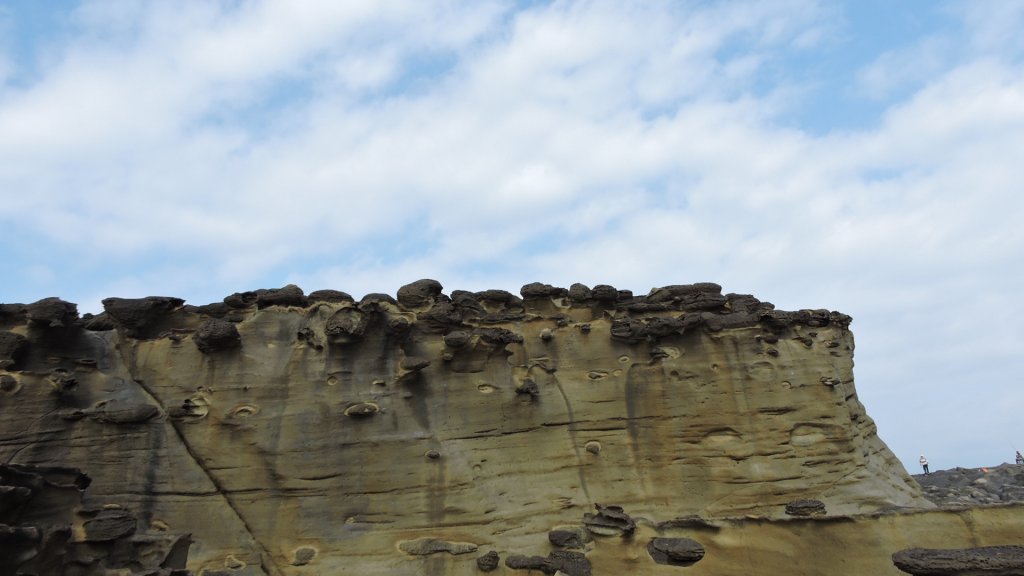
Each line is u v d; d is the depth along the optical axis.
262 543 19.91
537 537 21.38
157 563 15.23
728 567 18.78
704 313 25.34
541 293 26.09
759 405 23.70
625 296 26.92
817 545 17.69
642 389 24.50
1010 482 35.38
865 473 23.19
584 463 23.39
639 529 20.27
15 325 20.95
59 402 20.20
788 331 25.33
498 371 23.89
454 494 21.41
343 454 21.20
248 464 20.67
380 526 20.64
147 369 21.75
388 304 23.22
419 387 22.81
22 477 13.27
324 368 22.17
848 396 27.03
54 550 13.16
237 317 22.97
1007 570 12.39
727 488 22.75
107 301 22.31
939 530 16.53
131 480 19.84
